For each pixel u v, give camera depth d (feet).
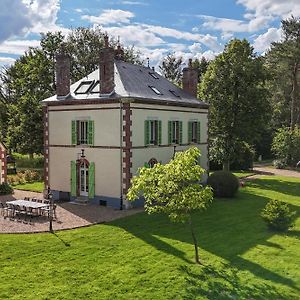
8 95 192.65
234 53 120.78
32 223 66.90
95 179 83.41
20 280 43.29
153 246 55.36
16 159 163.22
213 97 123.13
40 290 41.04
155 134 86.94
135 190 51.01
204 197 48.93
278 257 51.90
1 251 51.93
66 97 87.66
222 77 121.90
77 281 43.39
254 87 120.06
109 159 81.00
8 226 64.85
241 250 54.54
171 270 46.91
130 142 78.95
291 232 64.08
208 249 54.75
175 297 40.34
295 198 95.14
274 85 187.93
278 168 158.30
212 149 124.57
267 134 195.52
